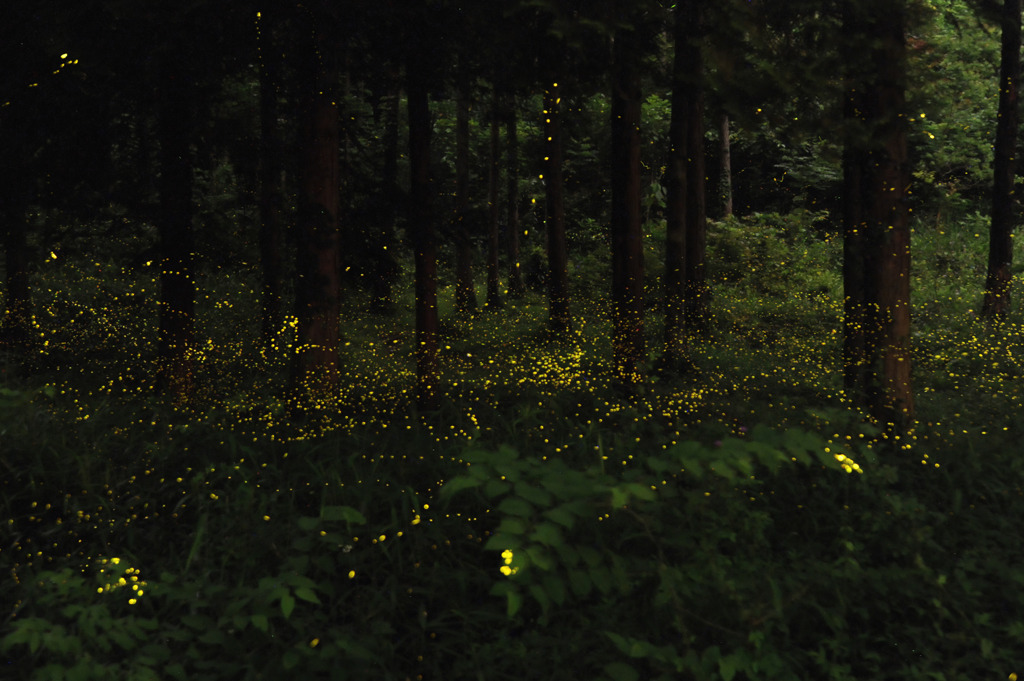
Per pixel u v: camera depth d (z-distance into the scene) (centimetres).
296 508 536
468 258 1747
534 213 2336
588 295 1870
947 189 2222
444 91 819
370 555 470
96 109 788
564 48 741
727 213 2178
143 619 355
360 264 891
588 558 265
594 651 380
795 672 375
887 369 648
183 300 895
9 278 1109
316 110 753
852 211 909
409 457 618
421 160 818
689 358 1129
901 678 380
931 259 1895
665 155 2159
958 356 1220
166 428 662
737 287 1828
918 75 652
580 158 2258
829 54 640
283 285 1162
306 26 718
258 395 895
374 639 374
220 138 891
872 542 481
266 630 325
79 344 1169
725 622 374
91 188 839
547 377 1031
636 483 258
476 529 509
